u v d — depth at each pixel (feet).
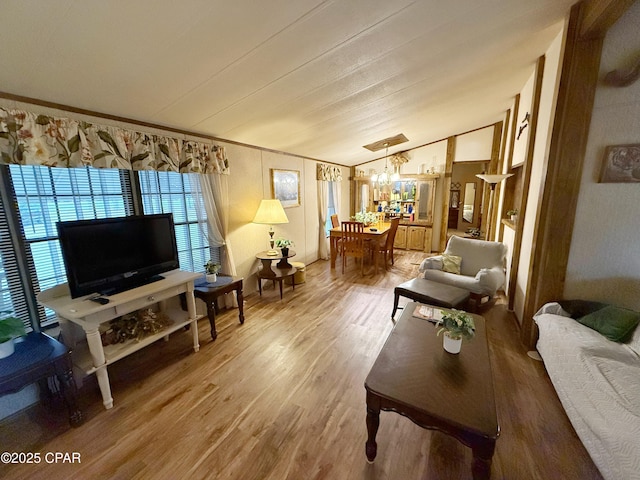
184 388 6.52
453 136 18.70
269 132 10.72
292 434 5.24
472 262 11.30
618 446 3.72
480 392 4.25
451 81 9.20
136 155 7.54
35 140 5.58
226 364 7.41
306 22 4.95
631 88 6.04
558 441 5.01
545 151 7.39
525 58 8.67
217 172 9.96
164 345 8.35
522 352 7.81
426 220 20.31
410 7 5.02
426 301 8.68
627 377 4.59
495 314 10.31
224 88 6.75
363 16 5.05
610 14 5.18
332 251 16.33
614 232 6.59
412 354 5.26
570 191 6.72
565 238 6.93
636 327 5.71
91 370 5.62
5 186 5.58
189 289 7.68
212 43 5.04
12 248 5.74
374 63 6.88
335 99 8.74
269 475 4.49
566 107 6.52
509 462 4.63
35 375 4.81
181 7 4.09
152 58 5.17
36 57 4.56
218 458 4.79
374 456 4.58
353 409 5.84
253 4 4.30
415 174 20.02
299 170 15.81
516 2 5.43
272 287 13.41
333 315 10.34
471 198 27.12
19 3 3.54
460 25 5.89
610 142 6.34
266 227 13.29
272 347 8.21
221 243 10.42
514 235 10.45
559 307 6.95
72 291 5.72
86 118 6.53
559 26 6.98
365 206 22.84
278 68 6.30
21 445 5.11
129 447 5.03
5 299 5.72
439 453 4.82
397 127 13.98
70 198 6.61
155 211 8.55
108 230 6.36
